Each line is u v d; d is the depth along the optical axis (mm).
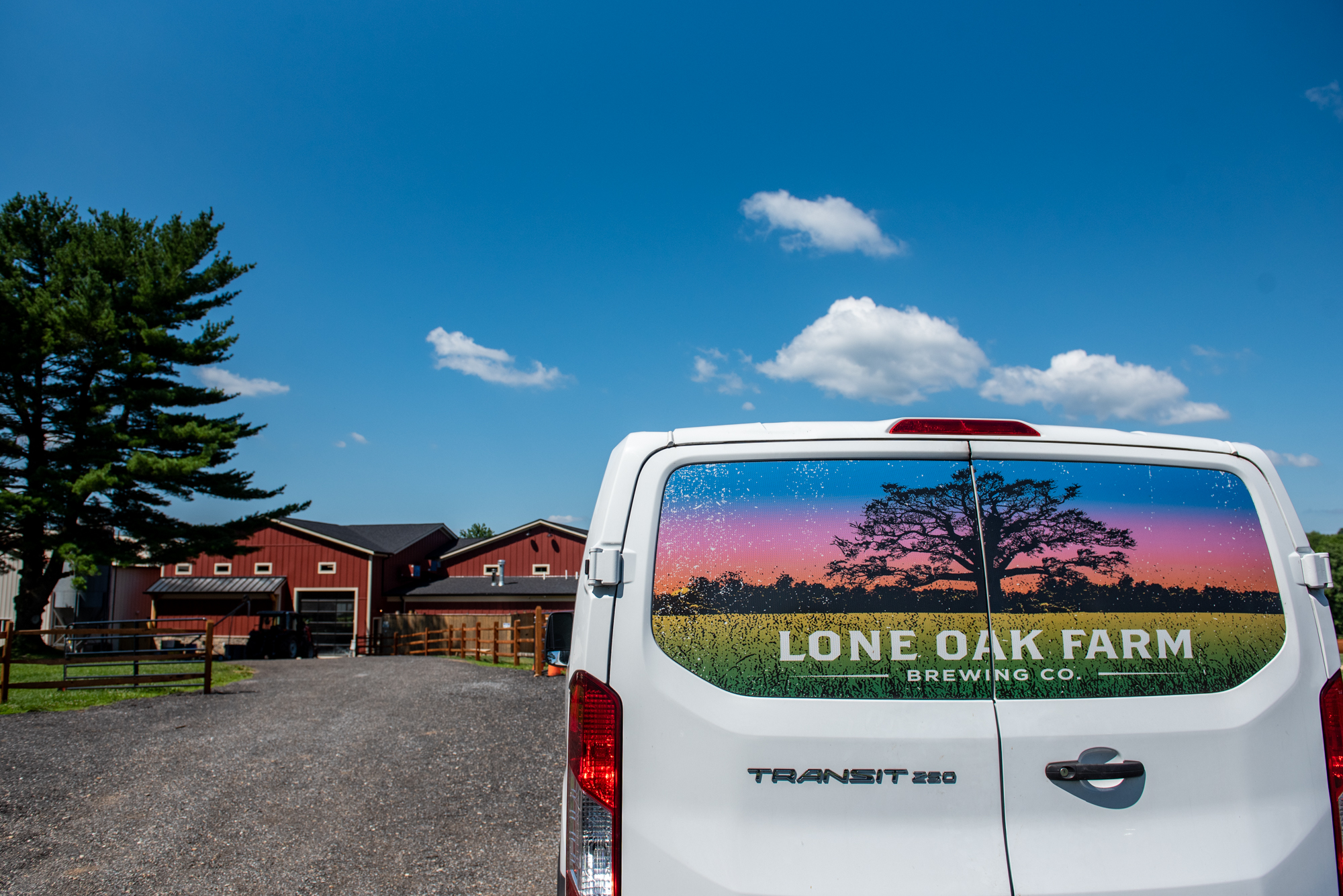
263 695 12422
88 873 4727
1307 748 2223
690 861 2035
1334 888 2166
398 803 6160
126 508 25625
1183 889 2066
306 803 6164
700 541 2215
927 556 2211
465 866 4844
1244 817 2145
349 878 4664
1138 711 2156
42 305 23141
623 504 2244
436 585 41719
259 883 4590
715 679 2123
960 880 2025
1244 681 2227
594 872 2088
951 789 2070
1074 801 2092
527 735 8883
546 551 42531
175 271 25469
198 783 6684
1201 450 2385
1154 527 2291
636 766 2096
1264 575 2312
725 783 2064
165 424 24953
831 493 2248
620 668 2141
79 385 25344
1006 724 2107
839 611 2162
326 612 37938
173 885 4543
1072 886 2037
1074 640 2184
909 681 2131
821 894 2006
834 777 2062
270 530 39000
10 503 23016
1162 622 2223
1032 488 2281
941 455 2285
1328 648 2312
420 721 9836
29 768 7035
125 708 10781
